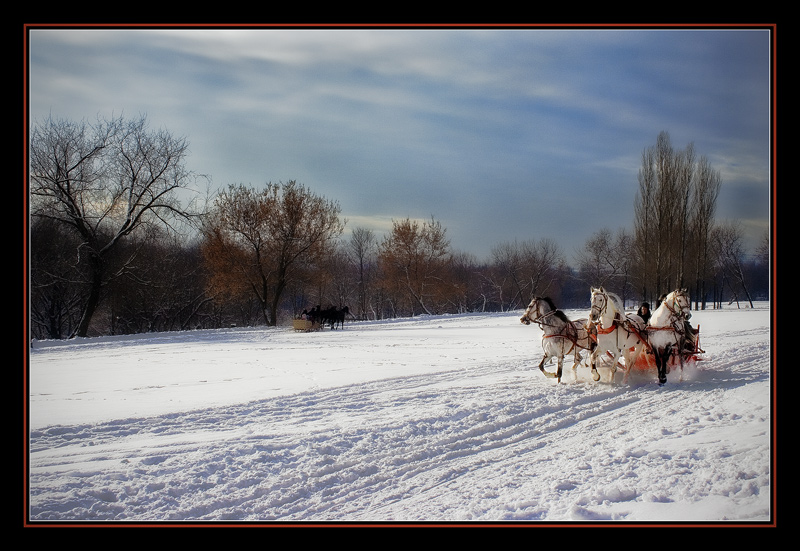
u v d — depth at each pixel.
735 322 36.09
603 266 91.06
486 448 9.77
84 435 10.27
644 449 9.05
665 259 57.88
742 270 78.12
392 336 33.59
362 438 10.11
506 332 35.38
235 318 70.62
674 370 15.99
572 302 102.19
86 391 14.98
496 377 16.48
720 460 8.22
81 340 32.66
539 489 7.64
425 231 66.69
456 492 7.76
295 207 52.16
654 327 14.59
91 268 43.00
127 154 42.00
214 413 12.01
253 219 51.34
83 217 40.59
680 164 58.03
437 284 67.06
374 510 7.27
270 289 54.97
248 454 9.22
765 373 15.47
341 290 87.50
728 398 12.34
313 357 22.84
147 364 21.11
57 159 39.34
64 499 7.31
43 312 52.38
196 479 8.12
